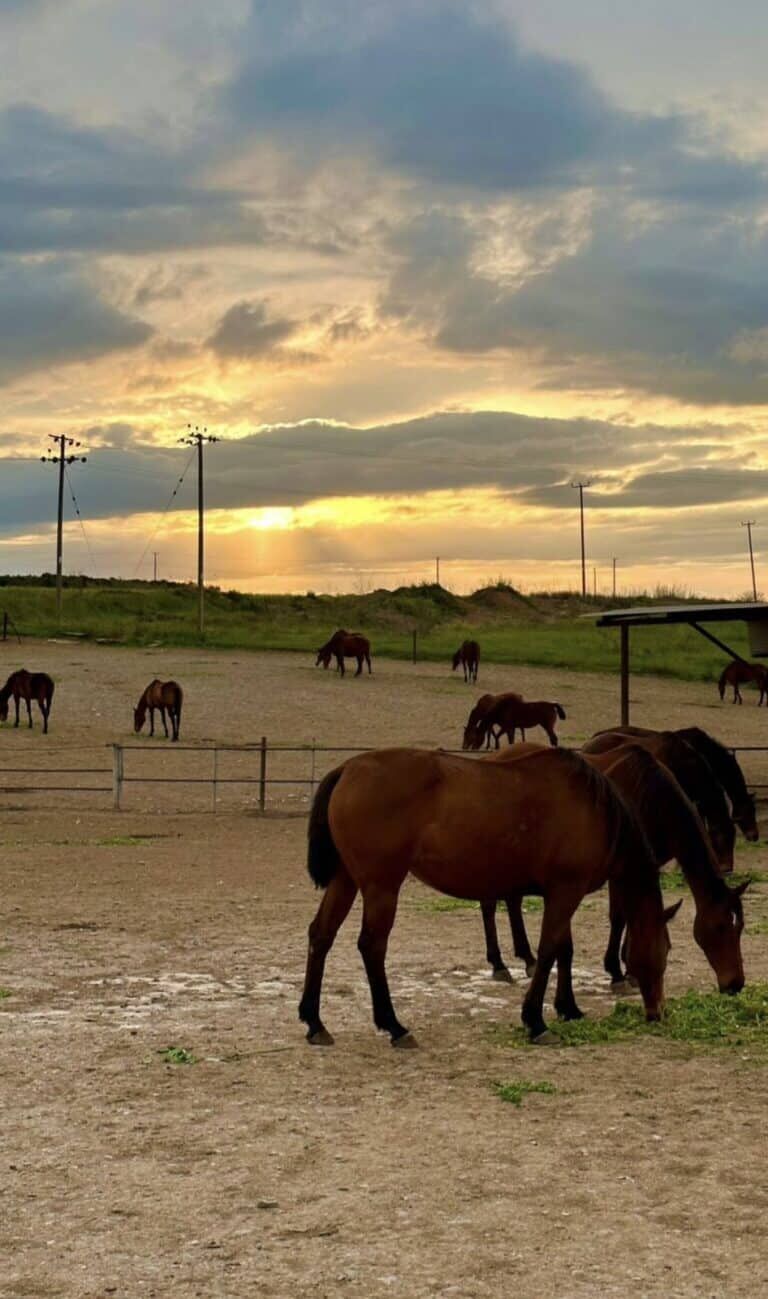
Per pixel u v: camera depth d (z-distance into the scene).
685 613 21.83
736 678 40.66
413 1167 6.20
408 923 13.36
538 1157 6.34
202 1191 5.93
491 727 30.72
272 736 33.22
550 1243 5.30
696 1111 7.08
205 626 67.75
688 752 12.00
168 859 17.97
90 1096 7.46
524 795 8.54
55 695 40.03
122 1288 4.93
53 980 10.53
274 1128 6.84
